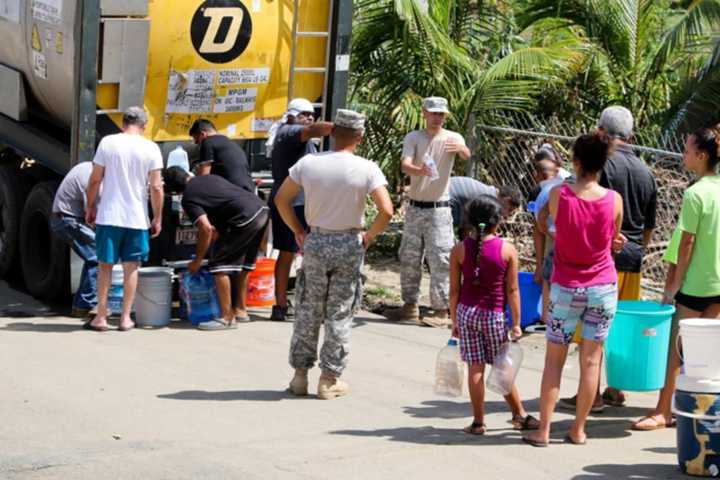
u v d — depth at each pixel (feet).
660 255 65.31
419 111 70.44
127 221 52.13
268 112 59.26
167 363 47.83
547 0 80.74
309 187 42.09
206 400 42.52
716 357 34.76
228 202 53.36
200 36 56.08
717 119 74.84
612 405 43.88
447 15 75.31
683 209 38.04
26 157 61.46
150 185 52.80
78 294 55.47
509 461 36.42
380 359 50.06
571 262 37.27
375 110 71.77
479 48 78.23
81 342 50.80
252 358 49.34
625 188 41.19
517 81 70.28
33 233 59.62
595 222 36.76
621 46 79.20
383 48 72.33
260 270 59.31
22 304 58.49
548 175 51.49
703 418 34.76
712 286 38.01
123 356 48.60
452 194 60.49
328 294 43.11
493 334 38.47
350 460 35.99
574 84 77.30
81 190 54.29
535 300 55.31
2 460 34.99
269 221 58.85
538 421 39.99
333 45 60.18
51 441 37.01
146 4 54.34
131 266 53.01
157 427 38.88
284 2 58.23
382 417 41.27
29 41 58.80
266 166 60.90
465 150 56.08
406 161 55.93
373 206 78.02
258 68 58.23
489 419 41.57
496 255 38.17
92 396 42.42
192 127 55.62
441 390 40.04
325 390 43.37
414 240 56.95
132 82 54.90
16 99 61.11
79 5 53.06
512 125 72.28
